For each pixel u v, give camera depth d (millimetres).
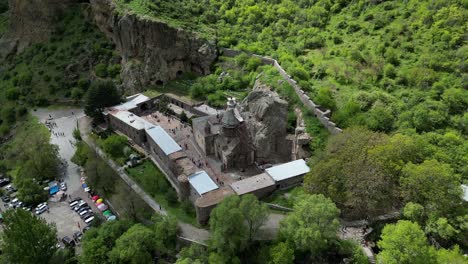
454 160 95688
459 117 107375
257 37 160500
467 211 85000
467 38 125062
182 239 96312
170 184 117188
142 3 168375
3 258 95062
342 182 89625
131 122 136000
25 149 137875
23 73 182750
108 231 98750
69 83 174875
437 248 83375
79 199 121188
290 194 102125
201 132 119562
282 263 80438
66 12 196625
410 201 85125
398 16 144000
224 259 85000
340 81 125625
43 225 98750
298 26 158625
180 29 158625
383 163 87625
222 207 85938
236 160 114438
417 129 105500
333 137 102188
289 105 124312
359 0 157500
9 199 127438
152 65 162375
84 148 130125
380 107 109750
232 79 147500
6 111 168750
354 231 89438
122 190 114625
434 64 121000
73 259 99688
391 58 127438
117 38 170875
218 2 182125
